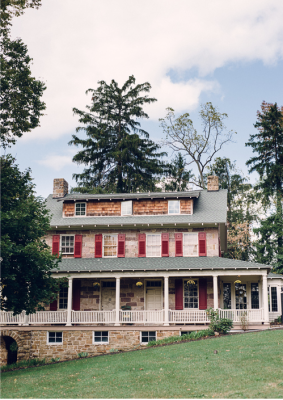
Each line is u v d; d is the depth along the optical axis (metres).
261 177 44.50
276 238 40.31
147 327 25.47
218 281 28.81
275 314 29.77
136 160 44.66
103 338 25.73
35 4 22.30
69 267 27.27
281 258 37.69
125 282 28.44
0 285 19.56
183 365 16.89
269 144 42.75
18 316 26.28
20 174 20.39
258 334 21.91
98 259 28.73
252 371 15.12
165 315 25.75
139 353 20.73
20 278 20.14
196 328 25.12
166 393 13.73
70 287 26.78
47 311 26.55
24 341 25.91
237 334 23.03
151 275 26.33
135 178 43.81
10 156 20.36
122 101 47.44
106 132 46.28
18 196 19.88
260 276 28.27
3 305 20.53
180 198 29.83
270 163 42.53
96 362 19.86
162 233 28.92
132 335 25.47
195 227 28.78
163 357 18.80
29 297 20.38
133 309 27.95
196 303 27.78
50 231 29.97
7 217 18.12
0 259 18.03
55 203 32.78
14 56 22.67
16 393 15.06
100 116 47.00
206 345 20.30
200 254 28.14
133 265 27.06
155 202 30.11
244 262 26.28
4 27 22.38
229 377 14.74
